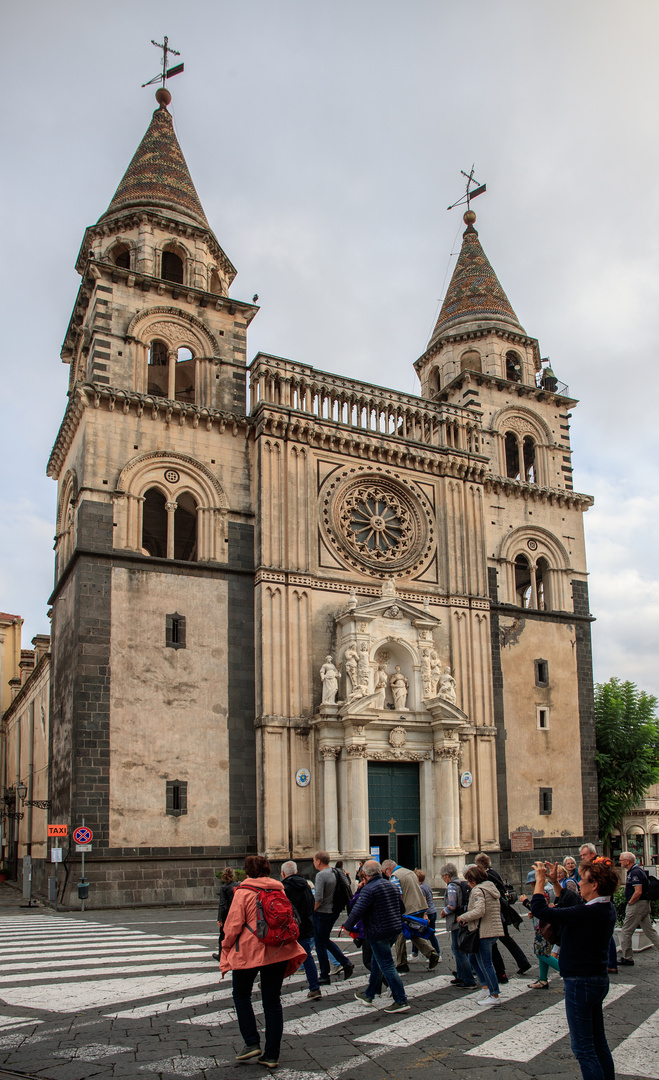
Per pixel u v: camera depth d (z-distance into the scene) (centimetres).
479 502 5484
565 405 6312
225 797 4253
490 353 6144
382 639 4712
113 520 4369
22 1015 1509
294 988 1831
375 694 4475
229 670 4438
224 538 4638
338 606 4791
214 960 2122
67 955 2231
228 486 4734
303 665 4553
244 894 1277
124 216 5206
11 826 7150
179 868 4053
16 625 8588
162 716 4206
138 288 4894
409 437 5694
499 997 1653
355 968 2092
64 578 4662
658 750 5925
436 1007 1619
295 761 4384
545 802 5272
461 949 1733
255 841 4275
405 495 5275
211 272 5528
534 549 5791
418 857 4622
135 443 4550
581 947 1070
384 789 4594
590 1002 1055
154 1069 1200
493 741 5081
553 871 1193
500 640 5406
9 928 3045
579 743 5534
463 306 6388
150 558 4378
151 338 4894
